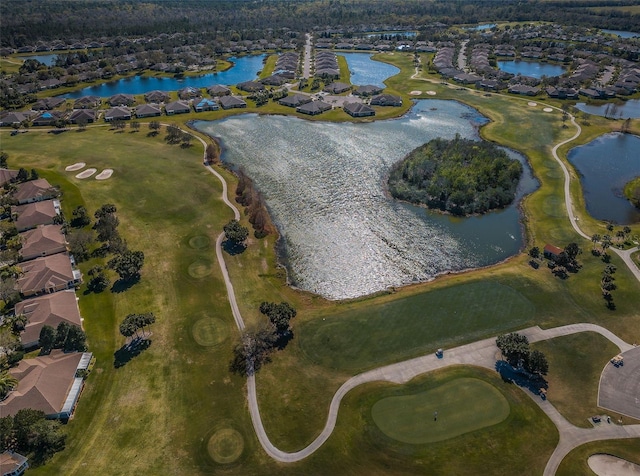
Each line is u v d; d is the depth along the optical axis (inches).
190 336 2802.7
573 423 2268.7
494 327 2859.3
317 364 2610.7
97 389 2453.2
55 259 3326.8
